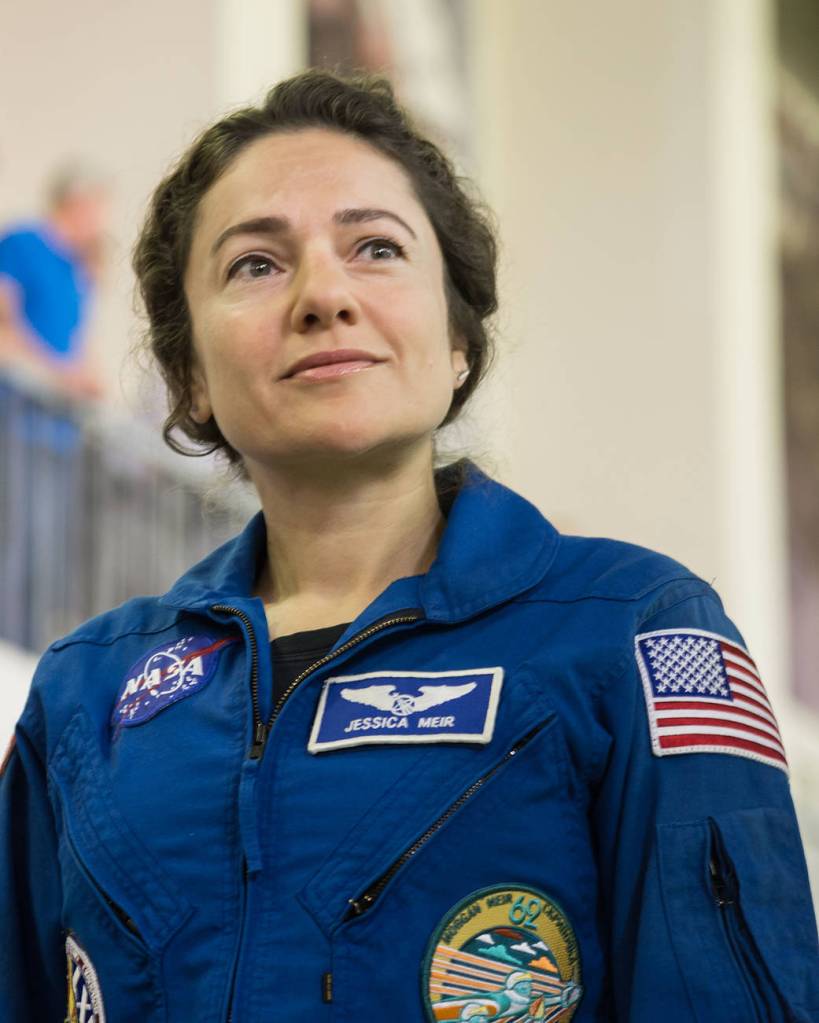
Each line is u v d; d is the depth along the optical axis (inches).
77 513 209.9
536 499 336.2
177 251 79.4
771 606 335.3
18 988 75.6
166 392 84.7
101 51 226.5
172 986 64.2
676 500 328.5
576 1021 63.1
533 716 64.8
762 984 60.6
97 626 79.1
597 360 339.6
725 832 62.9
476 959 61.8
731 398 331.3
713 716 65.4
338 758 65.2
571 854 64.2
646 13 348.8
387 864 62.2
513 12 354.6
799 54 378.6
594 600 68.4
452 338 80.9
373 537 73.7
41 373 208.4
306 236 73.0
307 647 70.1
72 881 68.6
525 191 350.6
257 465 74.0
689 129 342.0
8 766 77.4
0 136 210.7
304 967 61.6
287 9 263.1
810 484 359.9
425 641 68.4
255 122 78.2
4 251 207.8
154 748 69.5
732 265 336.8
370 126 78.1
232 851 65.1
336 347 69.7
